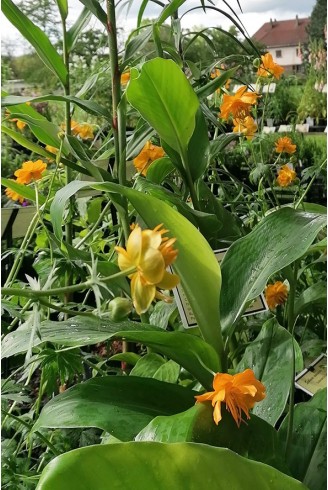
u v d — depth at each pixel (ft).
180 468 1.41
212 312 1.96
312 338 3.20
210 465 1.44
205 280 1.93
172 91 1.99
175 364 2.29
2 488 2.22
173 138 2.17
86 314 1.77
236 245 2.10
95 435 2.43
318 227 1.94
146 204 1.85
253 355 2.16
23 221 2.96
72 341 1.79
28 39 2.45
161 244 1.56
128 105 2.80
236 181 3.18
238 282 2.05
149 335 1.81
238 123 3.28
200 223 2.33
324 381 2.40
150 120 2.10
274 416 1.95
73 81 3.93
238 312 2.00
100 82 3.32
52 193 3.19
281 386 2.02
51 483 1.33
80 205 3.29
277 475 1.48
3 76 4.47
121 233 2.74
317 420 2.17
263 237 2.05
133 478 1.38
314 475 2.00
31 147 2.60
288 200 4.04
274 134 4.15
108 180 2.28
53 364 2.19
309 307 3.00
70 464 1.36
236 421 1.63
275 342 2.16
